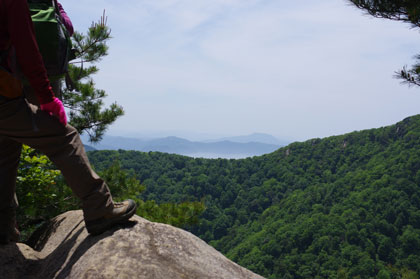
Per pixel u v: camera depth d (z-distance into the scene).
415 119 130.75
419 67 6.19
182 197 127.75
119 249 1.40
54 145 1.45
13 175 1.62
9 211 1.62
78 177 1.47
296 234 96.12
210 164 143.00
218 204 132.75
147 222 1.65
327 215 103.12
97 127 8.02
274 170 142.12
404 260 86.44
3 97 1.31
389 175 109.12
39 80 1.32
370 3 6.88
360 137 141.12
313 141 149.25
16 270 1.52
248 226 120.00
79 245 1.54
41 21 1.44
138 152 142.50
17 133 1.41
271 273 89.94
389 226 94.12
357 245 89.62
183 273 1.36
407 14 6.65
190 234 1.67
